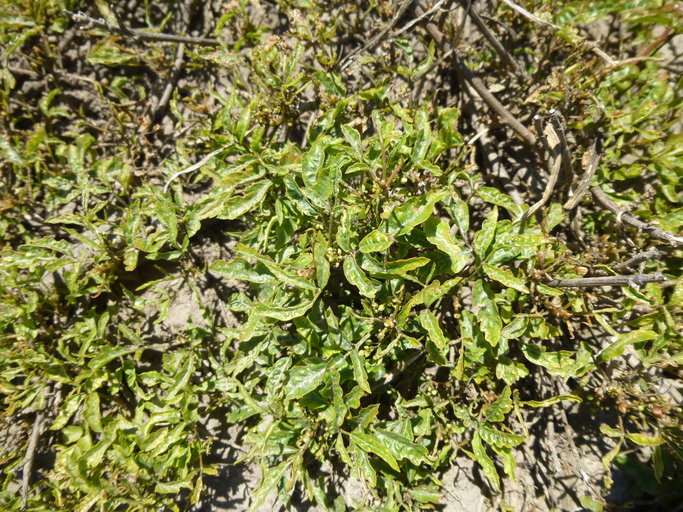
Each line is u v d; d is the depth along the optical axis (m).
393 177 0.27
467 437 0.34
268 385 0.30
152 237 0.33
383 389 0.33
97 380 0.34
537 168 0.38
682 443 0.28
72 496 0.33
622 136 0.33
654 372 0.32
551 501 0.32
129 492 0.32
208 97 0.42
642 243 0.32
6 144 0.38
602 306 0.33
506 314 0.29
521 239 0.27
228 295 0.38
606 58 0.31
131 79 0.43
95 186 0.37
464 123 0.40
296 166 0.29
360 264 0.27
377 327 0.31
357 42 0.42
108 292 0.38
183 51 0.42
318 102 0.36
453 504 0.33
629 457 0.32
